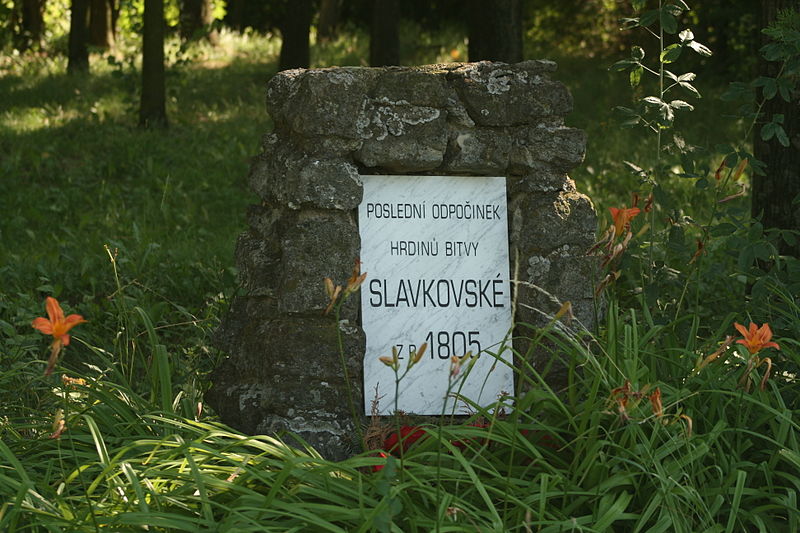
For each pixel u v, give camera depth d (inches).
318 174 204.1
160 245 381.4
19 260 375.2
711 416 188.4
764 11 274.1
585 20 1175.6
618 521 173.8
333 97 204.8
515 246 219.8
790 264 218.8
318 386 204.8
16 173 565.9
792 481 173.2
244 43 1195.3
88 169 587.2
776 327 211.9
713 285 327.6
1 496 165.0
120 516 147.5
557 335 215.6
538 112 218.4
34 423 218.4
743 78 907.4
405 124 209.6
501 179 219.8
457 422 211.5
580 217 219.8
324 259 205.3
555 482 165.8
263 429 203.9
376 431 199.0
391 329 211.0
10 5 1352.1
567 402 212.2
